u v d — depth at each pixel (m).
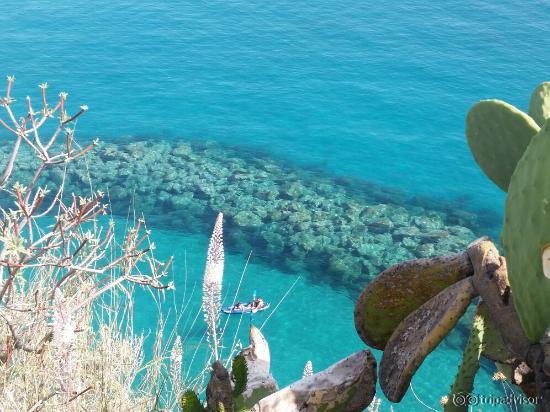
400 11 36.28
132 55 31.58
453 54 31.58
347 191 20.95
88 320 4.14
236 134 24.91
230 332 14.09
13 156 4.54
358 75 30.06
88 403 3.51
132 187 19.75
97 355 3.79
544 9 35.94
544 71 29.98
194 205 19.14
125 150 22.33
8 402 3.29
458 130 25.86
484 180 22.38
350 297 15.88
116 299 4.63
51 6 36.47
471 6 36.66
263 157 23.14
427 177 22.56
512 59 30.98
